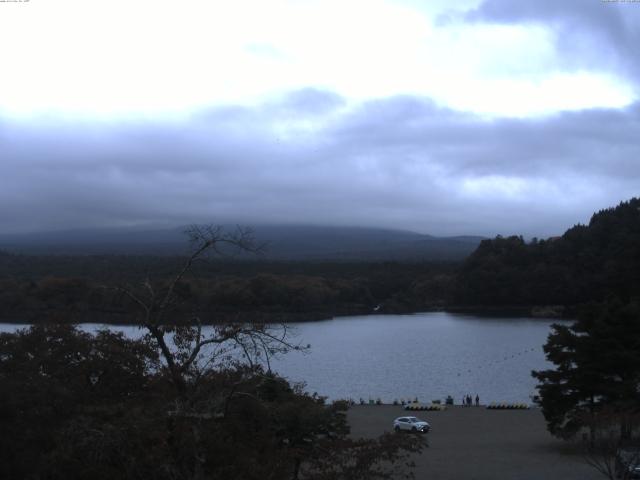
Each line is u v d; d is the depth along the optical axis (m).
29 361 28.38
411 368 121.94
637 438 43.16
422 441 25.19
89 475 20.06
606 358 49.12
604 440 47.28
